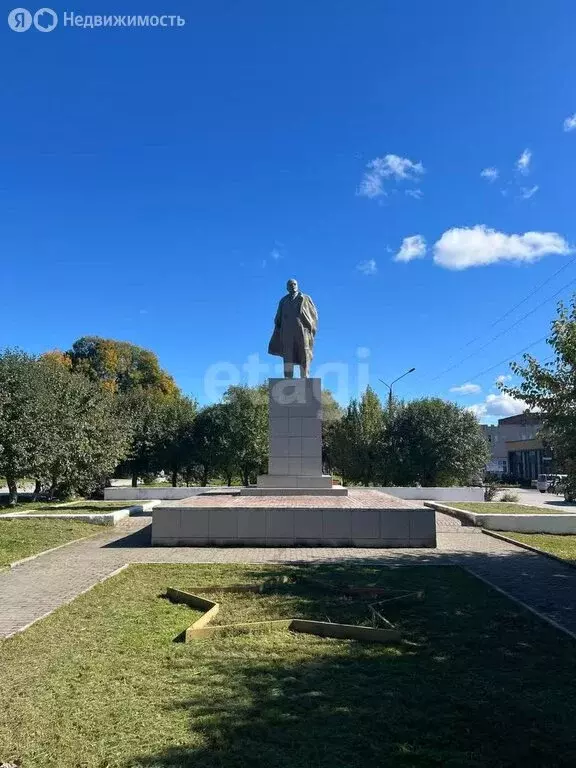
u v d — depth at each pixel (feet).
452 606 23.38
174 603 23.85
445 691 14.93
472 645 18.62
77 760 11.67
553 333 31.14
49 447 63.98
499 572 30.96
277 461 53.36
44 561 33.94
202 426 105.60
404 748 12.04
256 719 13.32
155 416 109.60
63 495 81.97
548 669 16.53
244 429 102.12
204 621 20.80
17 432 60.64
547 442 32.99
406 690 14.94
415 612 22.47
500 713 13.67
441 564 32.76
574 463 31.24
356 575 29.37
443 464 91.35
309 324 56.85
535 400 31.86
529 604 24.21
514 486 159.12
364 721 13.25
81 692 14.84
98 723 13.19
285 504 42.24
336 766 11.42
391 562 33.58
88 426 74.90
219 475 110.83
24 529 45.01
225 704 14.08
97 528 47.91
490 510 63.52
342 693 14.74
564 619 21.98
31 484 103.71
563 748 12.17
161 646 18.39
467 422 93.20
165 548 38.88
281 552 37.37
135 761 11.60
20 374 64.90
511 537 44.24
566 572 31.01
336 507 40.04
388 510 39.70
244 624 20.07
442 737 12.57
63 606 23.15
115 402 101.65
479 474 95.50
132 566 31.81
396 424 96.48
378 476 98.78
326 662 16.99
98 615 21.91
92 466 76.59
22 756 11.84
